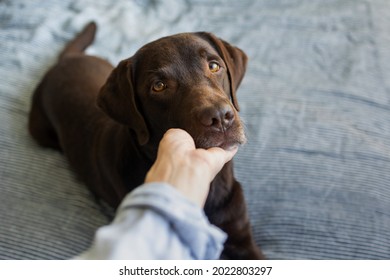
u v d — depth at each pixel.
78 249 1.66
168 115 1.33
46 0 2.95
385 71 2.39
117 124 1.70
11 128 2.21
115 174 1.64
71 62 2.20
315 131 2.03
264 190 1.81
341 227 1.63
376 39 2.62
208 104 1.21
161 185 0.70
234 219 1.59
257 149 1.96
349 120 2.09
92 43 2.66
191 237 0.71
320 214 1.68
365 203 1.71
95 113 1.89
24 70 2.51
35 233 1.70
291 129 2.05
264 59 2.55
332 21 2.81
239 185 1.66
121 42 2.69
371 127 2.06
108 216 1.83
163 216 0.68
